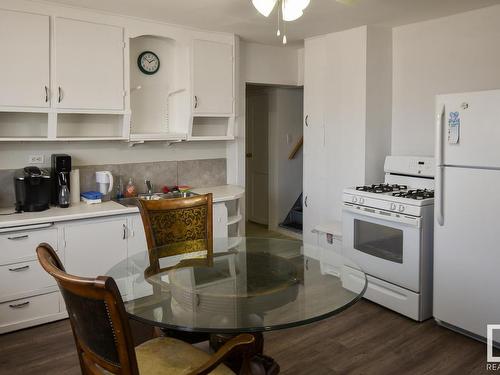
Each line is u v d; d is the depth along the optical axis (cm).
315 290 199
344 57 411
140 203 271
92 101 340
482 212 274
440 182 293
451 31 365
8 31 302
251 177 622
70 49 327
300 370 258
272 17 359
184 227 286
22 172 346
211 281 211
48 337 295
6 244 291
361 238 358
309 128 459
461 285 289
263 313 175
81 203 357
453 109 283
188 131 399
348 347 284
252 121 606
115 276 220
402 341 291
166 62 410
